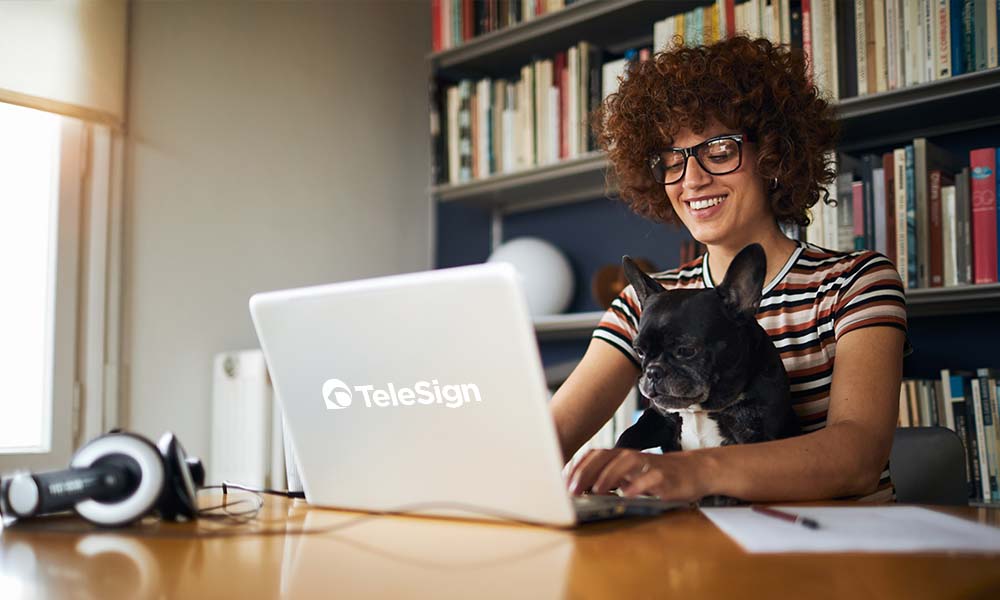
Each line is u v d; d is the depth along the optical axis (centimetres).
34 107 218
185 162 252
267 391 229
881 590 51
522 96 258
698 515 81
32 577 56
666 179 140
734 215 132
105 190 234
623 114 146
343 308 81
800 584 52
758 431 108
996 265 180
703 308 108
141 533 74
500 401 73
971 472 184
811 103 140
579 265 281
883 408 106
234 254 261
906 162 191
